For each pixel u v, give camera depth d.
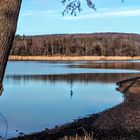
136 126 22.03
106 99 42.19
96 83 65.81
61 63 161.00
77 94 48.59
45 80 74.00
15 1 5.29
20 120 28.36
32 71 103.75
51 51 196.75
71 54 196.50
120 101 39.56
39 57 193.25
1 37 5.26
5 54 5.38
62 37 198.25
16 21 5.40
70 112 32.75
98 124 24.22
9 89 56.09
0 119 28.75
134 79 66.25
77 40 198.00
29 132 23.39
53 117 30.08
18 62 176.88
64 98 44.31
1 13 5.21
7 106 37.12
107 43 197.50
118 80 70.06
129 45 198.50
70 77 80.50
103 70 105.00
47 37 197.00
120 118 26.56
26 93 50.16
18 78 79.75
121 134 16.69
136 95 44.69
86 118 28.36
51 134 21.34
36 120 28.55
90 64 147.62
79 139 9.34
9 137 21.45
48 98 44.38
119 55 197.38
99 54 197.25
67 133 20.47
